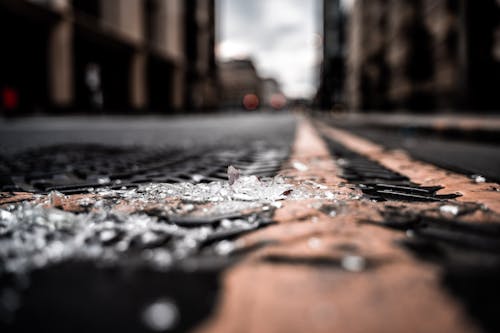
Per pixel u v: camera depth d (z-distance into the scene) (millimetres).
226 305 225
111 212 468
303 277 263
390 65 10211
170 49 14273
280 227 396
